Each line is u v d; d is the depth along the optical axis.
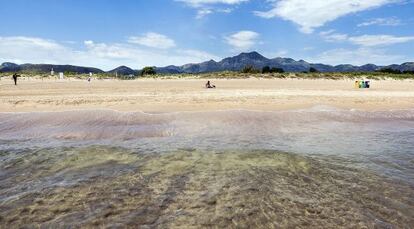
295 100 23.73
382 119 17.77
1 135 13.77
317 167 9.38
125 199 7.12
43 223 6.09
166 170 9.06
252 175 8.62
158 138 13.23
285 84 48.12
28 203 6.93
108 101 22.62
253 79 71.00
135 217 6.29
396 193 7.45
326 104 22.34
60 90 32.41
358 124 16.41
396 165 9.64
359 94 28.70
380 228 5.89
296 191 7.55
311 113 18.70
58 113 18.09
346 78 72.94
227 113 18.31
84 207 6.74
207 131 14.45
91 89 34.25
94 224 6.04
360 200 7.06
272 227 5.92
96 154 10.74
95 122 16.05
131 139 13.06
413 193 7.44
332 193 7.44
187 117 17.25
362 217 6.29
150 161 9.92
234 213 6.45
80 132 14.16
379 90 35.56
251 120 16.70
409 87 43.94
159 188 7.73
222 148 11.55
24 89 33.72
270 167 9.35
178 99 23.73
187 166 9.42
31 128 14.90
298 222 6.10
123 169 9.16
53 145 12.09
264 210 6.57
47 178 8.45
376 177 8.53
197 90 32.78
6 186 7.90
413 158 10.42
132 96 25.44
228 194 7.36
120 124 15.65
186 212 6.50
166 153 10.84
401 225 6.00
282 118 17.31
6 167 9.39
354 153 11.02
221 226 5.95
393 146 12.08
